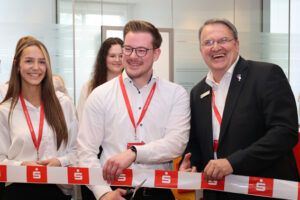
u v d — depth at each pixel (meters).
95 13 5.39
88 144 2.06
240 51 5.91
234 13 6.18
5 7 5.66
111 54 3.73
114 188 2.09
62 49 5.06
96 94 2.10
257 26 6.25
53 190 2.29
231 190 1.97
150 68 2.09
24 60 2.33
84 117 2.11
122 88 2.11
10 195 2.19
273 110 1.81
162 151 1.96
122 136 2.04
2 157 2.32
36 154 2.38
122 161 1.83
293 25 6.23
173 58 5.82
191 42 5.88
